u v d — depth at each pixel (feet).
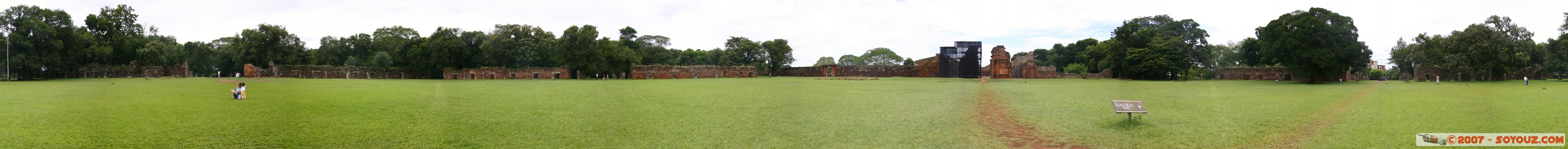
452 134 45.21
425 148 40.40
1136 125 47.62
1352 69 176.86
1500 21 163.73
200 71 291.58
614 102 69.82
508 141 42.37
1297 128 45.78
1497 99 70.79
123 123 48.83
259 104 64.75
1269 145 39.68
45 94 79.71
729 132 45.98
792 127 47.98
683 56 353.51
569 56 229.45
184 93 82.79
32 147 39.19
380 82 139.64
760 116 54.90
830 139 42.93
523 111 58.65
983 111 59.00
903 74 269.64
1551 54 173.99
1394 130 44.04
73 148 39.27
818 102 71.31
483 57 244.01
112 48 195.93
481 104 66.18
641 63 287.28
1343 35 137.18
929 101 72.18
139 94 80.38
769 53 295.07
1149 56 203.82
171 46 269.03
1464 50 154.61
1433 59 169.48
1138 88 112.37
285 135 44.78
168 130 46.14
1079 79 195.52
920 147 40.19
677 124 49.90
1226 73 191.31
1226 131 44.65
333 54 294.05
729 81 155.12
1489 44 150.92
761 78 212.84
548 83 138.62
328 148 40.47
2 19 164.25
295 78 193.36
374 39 297.74
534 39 263.49
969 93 91.45
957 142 41.86
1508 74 186.80
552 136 44.39
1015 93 90.63
